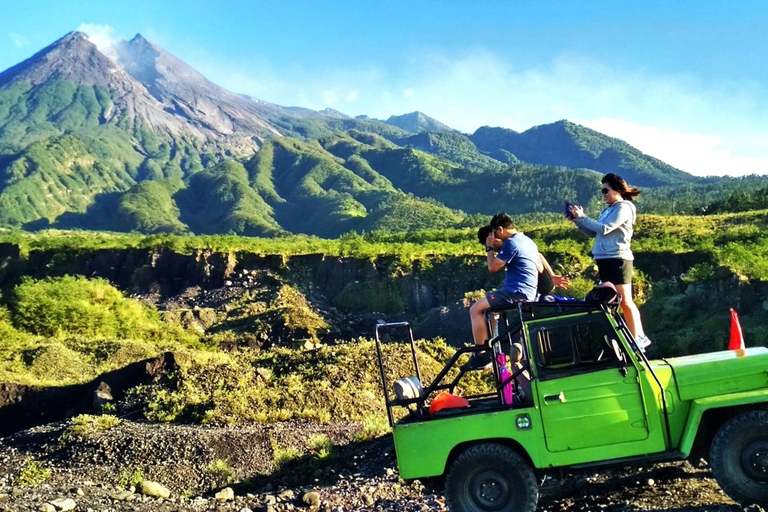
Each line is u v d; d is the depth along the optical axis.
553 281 9.52
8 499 9.48
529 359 7.67
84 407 26.92
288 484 15.84
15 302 48.12
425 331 50.59
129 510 10.19
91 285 51.88
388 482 13.28
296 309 56.34
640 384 7.48
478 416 7.71
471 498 7.64
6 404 27.61
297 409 23.19
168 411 23.34
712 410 7.64
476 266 67.19
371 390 24.94
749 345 34.12
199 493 16.05
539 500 9.14
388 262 70.31
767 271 39.69
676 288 44.66
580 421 7.51
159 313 60.50
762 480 7.16
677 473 9.04
